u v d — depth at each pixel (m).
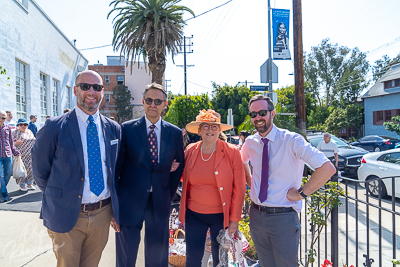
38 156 2.19
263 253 2.52
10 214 4.74
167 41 13.90
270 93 9.10
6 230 4.05
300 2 8.73
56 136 2.18
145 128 2.77
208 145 2.77
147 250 2.74
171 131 2.87
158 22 13.54
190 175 2.79
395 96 25.70
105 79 36.25
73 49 20.23
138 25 13.71
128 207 2.62
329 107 37.84
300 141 2.29
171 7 14.07
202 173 2.73
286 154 2.36
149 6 13.52
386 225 4.72
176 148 2.86
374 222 4.90
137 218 2.61
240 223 3.69
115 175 2.67
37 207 5.13
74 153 2.19
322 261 3.52
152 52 13.50
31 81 12.69
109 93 36.22
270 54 9.63
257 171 2.53
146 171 2.68
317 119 34.56
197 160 2.80
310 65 39.62
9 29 10.58
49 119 2.24
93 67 36.03
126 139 2.74
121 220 2.62
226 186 2.70
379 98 27.42
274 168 2.38
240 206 2.74
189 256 2.76
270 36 9.60
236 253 2.75
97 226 2.32
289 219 2.32
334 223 2.84
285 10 9.16
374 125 27.94
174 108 16.98
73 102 20.56
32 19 12.88
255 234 2.54
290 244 2.32
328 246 3.97
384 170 6.64
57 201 2.16
